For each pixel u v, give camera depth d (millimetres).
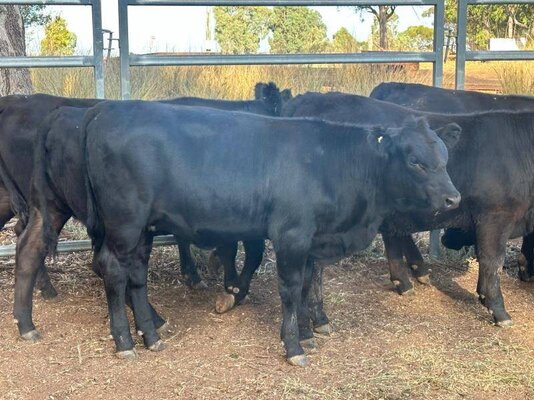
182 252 6598
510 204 5965
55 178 5434
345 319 6016
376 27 22391
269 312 6117
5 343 5367
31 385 4727
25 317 5430
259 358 5203
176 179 4984
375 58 7484
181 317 5996
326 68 12125
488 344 5535
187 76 11289
